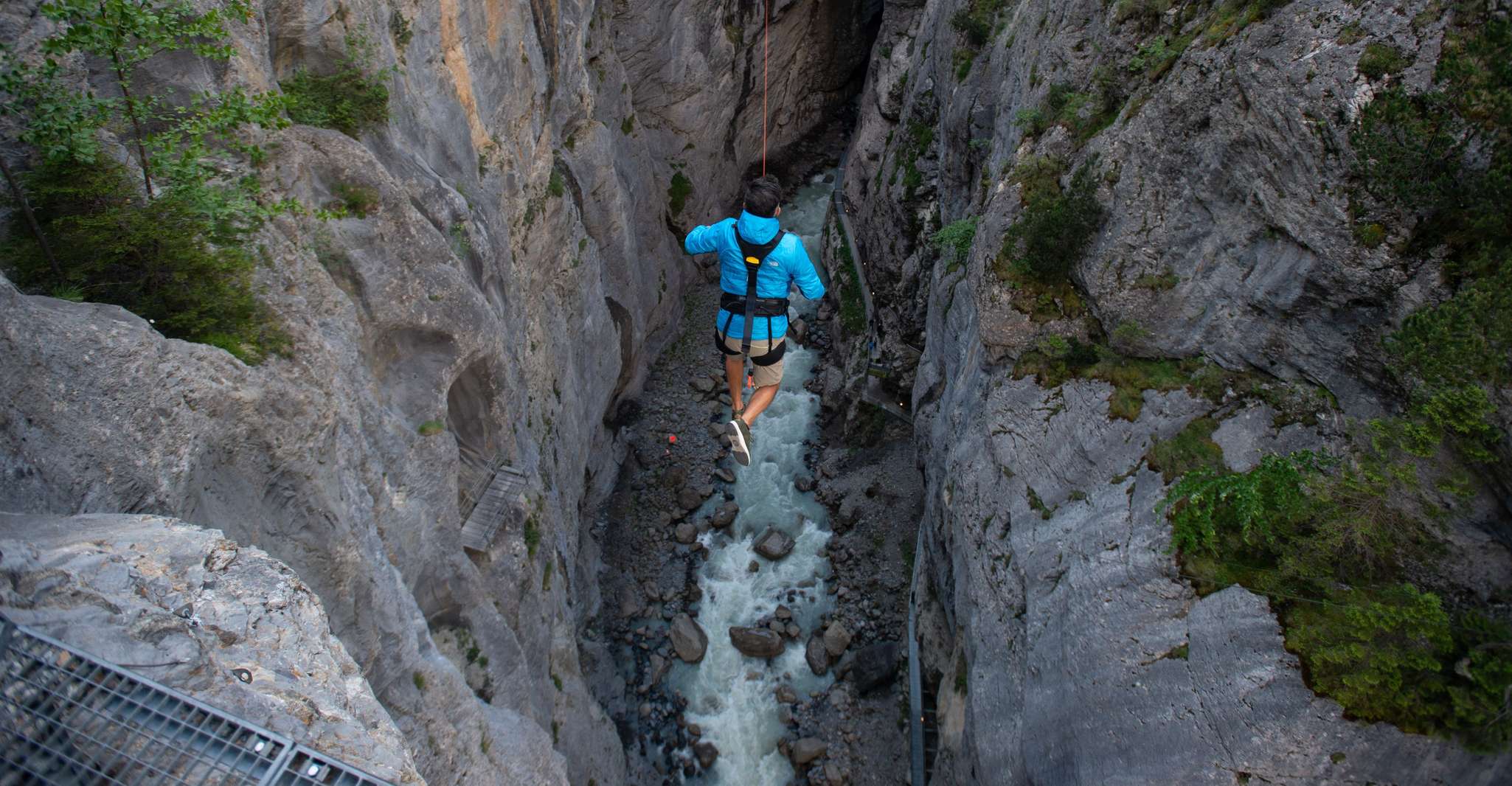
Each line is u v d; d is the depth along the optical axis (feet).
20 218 25.38
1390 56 30.76
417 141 45.85
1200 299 38.45
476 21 52.44
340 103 39.55
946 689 54.90
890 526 74.38
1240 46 36.24
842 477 79.71
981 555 45.65
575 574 65.82
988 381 48.11
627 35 89.04
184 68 29.48
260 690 15.99
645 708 64.39
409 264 38.04
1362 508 30.89
